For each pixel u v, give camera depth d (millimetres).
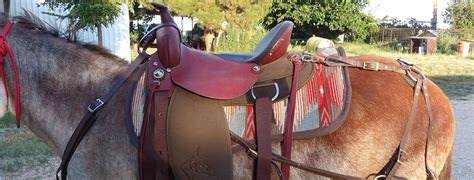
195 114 1688
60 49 1931
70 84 1900
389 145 1887
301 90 1834
